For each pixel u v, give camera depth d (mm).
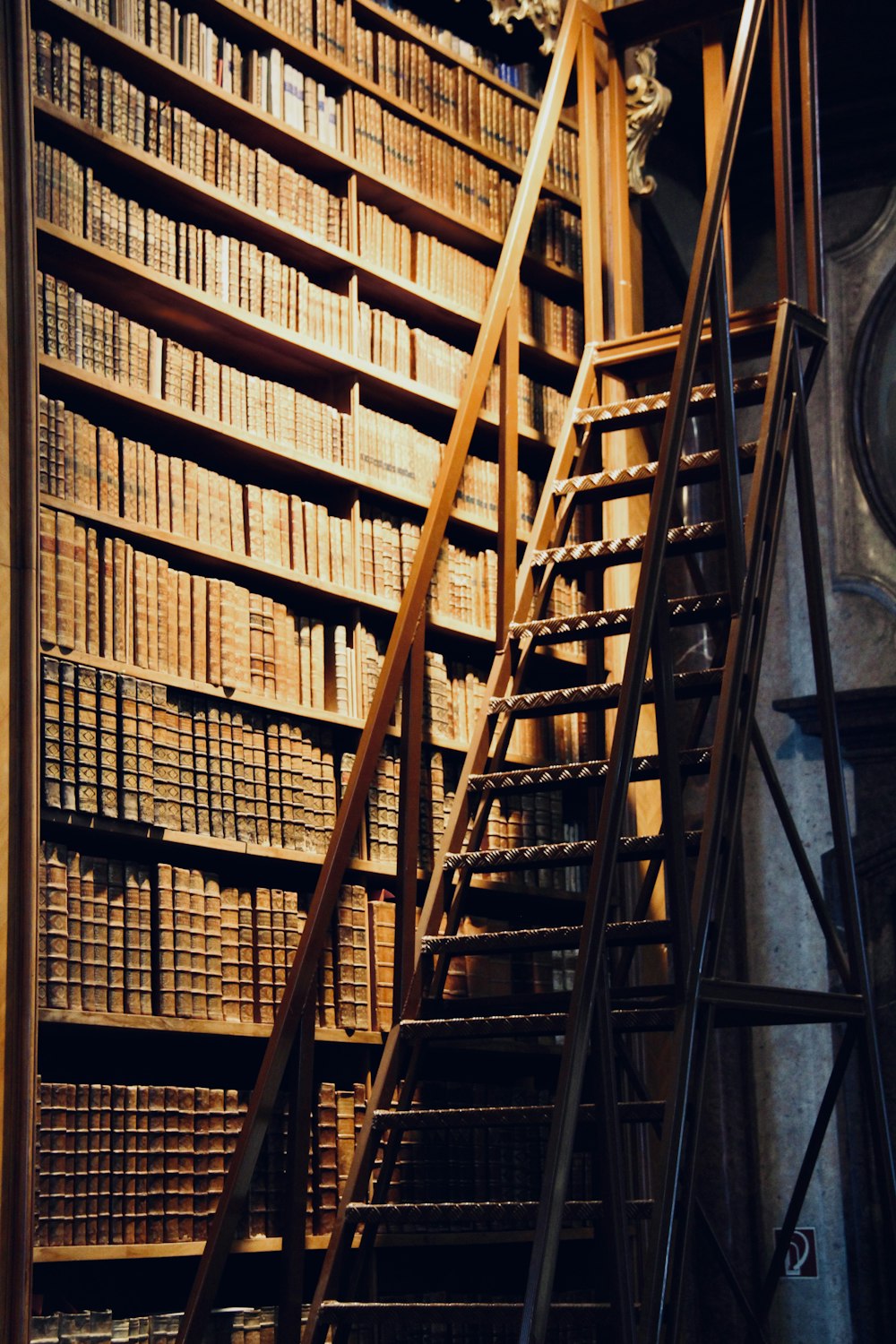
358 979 4738
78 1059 4508
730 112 4727
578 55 5738
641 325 6387
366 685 4988
